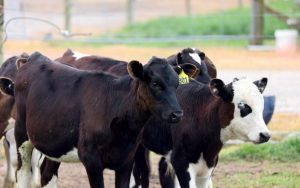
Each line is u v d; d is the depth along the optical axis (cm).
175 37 4144
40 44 4078
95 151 1111
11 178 1495
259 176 1603
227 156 1806
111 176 1639
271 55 3822
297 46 3975
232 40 4394
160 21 5066
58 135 1162
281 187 1492
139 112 1084
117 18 5728
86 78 1165
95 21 5516
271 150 1803
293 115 2144
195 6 6512
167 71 1056
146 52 3847
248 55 3806
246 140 1186
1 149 1633
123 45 4272
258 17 3922
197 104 1225
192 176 1230
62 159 1191
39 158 1431
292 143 1817
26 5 5956
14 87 1290
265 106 1834
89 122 1116
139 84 1073
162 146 1270
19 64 1323
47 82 1209
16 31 2989
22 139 1277
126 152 1117
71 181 1573
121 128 1104
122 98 1103
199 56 1423
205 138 1212
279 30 4256
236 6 6406
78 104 1143
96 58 1460
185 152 1230
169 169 1295
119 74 1381
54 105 1173
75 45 4175
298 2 5200
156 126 1264
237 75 2980
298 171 1647
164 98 1045
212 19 4991
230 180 1570
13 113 1412
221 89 1170
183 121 1228
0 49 1562
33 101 1216
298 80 2839
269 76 2973
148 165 1412
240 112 1166
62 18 5334
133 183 1412
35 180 1434
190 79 1280
